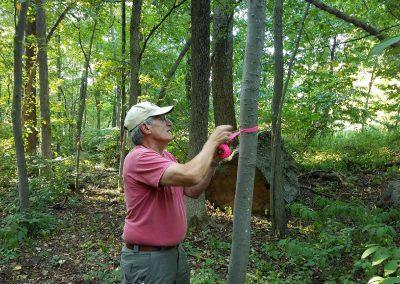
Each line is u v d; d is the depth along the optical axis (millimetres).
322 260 4266
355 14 7180
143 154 2252
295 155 10531
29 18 10234
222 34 8078
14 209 7285
